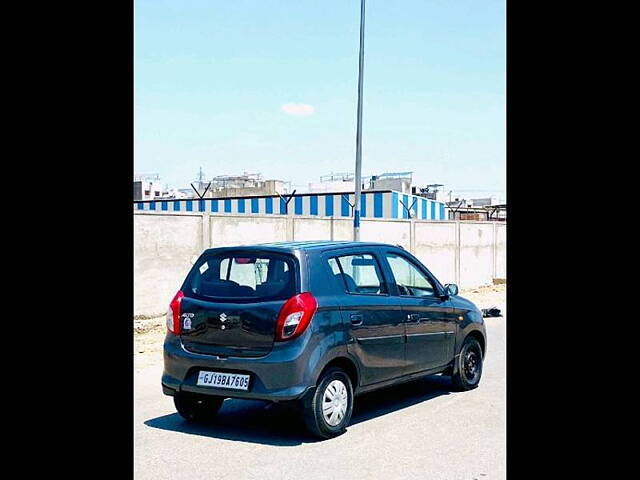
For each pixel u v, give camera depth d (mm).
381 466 5238
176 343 6324
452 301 7738
